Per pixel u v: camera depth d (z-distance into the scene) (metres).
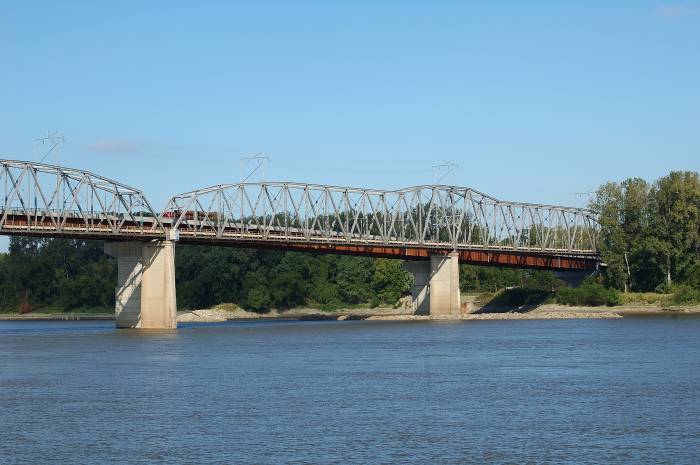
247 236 162.88
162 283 151.12
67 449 52.31
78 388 75.31
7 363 95.69
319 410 63.97
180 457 50.34
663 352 107.62
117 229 143.25
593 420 60.25
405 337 138.50
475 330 156.50
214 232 160.38
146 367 91.19
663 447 52.47
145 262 152.12
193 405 66.19
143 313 152.62
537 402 67.50
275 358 101.19
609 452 51.38
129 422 59.78
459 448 52.31
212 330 160.00
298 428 57.66
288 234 172.12
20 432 56.88
